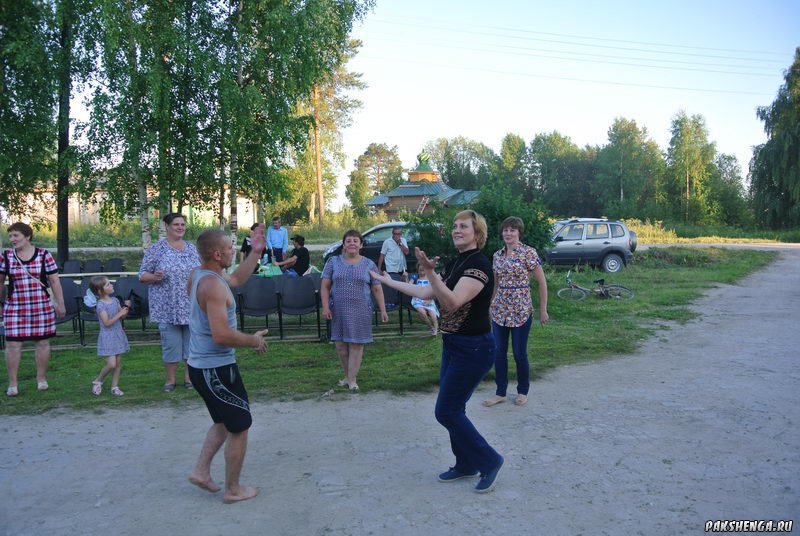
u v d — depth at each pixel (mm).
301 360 7656
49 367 7352
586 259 18578
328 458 4445
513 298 5707
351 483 3988
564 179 76688
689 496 3695
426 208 12977
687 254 22422
